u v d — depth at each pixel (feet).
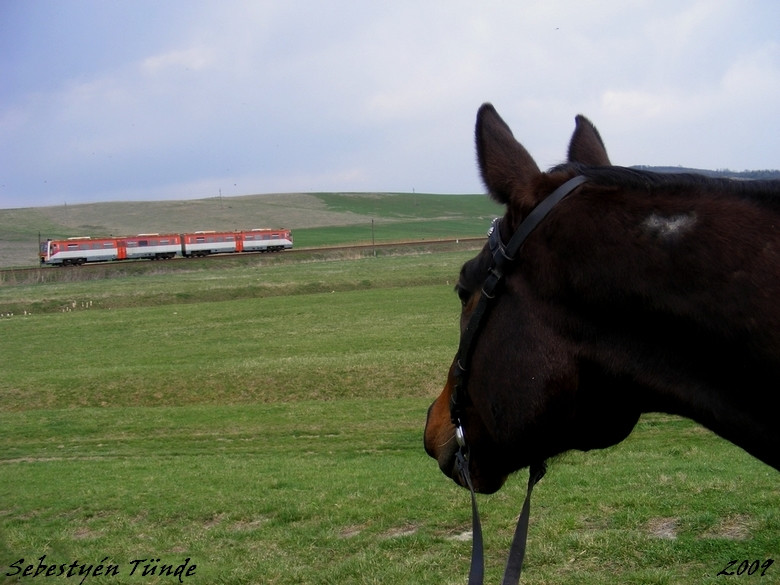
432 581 21.06
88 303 151.64
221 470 38.34
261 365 72.43
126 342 106.52
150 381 69.41
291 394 65.31
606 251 8.21
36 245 372.38
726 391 7.92
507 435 9.01
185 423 54.34
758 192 8.07
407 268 188.65
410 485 31.32
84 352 99.30
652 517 23.89
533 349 8.63
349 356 76.18
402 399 60.23
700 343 7.89
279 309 133.18
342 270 191.93
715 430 8.05
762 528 21.88
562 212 8.49
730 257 7.72
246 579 22.53
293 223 488.02
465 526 25.49
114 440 50.60
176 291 159.33
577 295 8.39
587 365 8.51
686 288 7.84
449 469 10.50
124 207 536.83
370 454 42.83
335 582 21.75
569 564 21.16
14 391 68.39
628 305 8.14
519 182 8.86
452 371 10.35
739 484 26.40
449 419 10.48
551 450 9.16
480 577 9.85
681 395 8.09
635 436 40.93
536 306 8.67
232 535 26.73
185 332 112.78
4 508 32.22
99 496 33.04
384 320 112.68
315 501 29.66
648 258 8.02
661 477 28.89
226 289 160.45
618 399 8.66
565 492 27.96
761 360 7.54
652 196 8.34
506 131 9.24
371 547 24.25
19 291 170.19
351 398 63.31
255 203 581.12
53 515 31.04
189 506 30.37
